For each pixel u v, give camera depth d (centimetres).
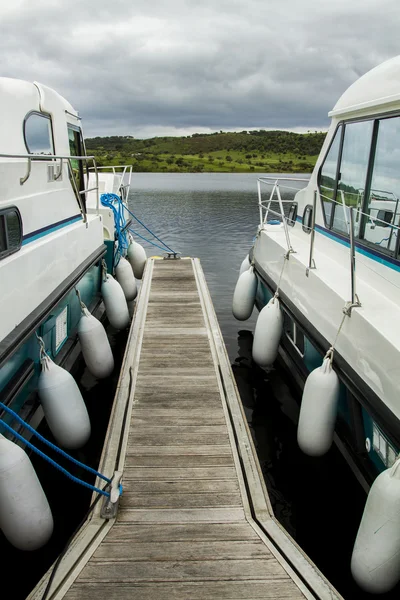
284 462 437
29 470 289
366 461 342
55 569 256
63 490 394
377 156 377
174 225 1825
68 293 467
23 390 373
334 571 321
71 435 385
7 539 315
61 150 499
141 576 255
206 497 320
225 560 268
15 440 356
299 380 516
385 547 253
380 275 371
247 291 671
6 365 325
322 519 369
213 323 609
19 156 343
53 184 475
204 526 295
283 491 399
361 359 323
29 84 444
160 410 419
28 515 290
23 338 341
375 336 303
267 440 470
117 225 807
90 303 626
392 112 352
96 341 496
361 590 302
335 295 371
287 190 3562
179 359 514
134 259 948
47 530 305
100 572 257
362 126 404
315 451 371
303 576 256
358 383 322
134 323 605
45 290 416
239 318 689
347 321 346
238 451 368
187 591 247
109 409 512
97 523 296
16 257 353
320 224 512
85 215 570
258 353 533
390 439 275
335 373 358
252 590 248
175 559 268
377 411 292
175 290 746
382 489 252
